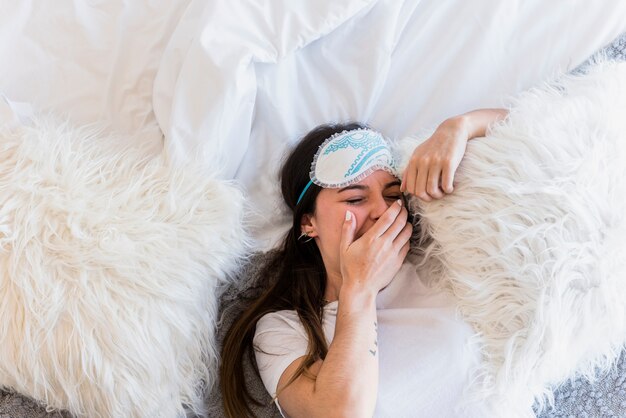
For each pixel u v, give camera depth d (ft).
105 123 3.81
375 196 3.45
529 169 3.21
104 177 3.37
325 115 3.93
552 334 3.10
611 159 3.19
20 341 3.07
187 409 3.53
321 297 3.72
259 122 3.90
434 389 3.23
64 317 3.09
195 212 3.40
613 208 3.10
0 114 3.43
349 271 3.33
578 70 3.92
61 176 3.25
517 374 3.19
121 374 3.14
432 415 3.21
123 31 3.91
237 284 3.78
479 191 3.30
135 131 3.85
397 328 3.41
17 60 3.82
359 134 3.52
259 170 3.95
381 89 3.94
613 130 3.27
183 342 3.32
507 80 3.94
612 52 3.92
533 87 3.79
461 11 3.93
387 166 3.50
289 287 3.77
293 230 3.76
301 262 3.80
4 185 3.17
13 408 3.30
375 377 3.12
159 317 3.22
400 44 3.95
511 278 3.21
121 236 3.19
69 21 3.89
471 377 3.23
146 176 3.43
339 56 3.88
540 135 3.29
